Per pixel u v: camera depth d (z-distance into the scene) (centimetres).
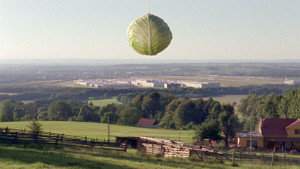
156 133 9619
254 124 11212
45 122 12100
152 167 2995
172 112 13000
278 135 6575
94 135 8525
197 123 12450
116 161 3136
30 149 3294
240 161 4031
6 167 2391
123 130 10375
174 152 4225
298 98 7912
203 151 4134
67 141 4150
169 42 886
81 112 13425
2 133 3584
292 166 3756
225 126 7194
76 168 2594
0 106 14612
